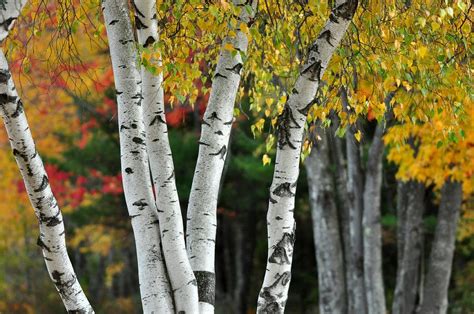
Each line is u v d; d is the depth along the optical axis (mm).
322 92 10500
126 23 8617
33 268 39469
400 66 8812
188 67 9156
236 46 8766
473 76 9781
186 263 8625
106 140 25234
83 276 41906
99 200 27359
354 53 9305
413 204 20797
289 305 33719
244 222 33188
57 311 38188
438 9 8758
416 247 20781
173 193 8648
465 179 18344
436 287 19859
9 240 40406
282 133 8562
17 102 7375
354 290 20203
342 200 21297
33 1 9727
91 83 20953
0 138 29781
